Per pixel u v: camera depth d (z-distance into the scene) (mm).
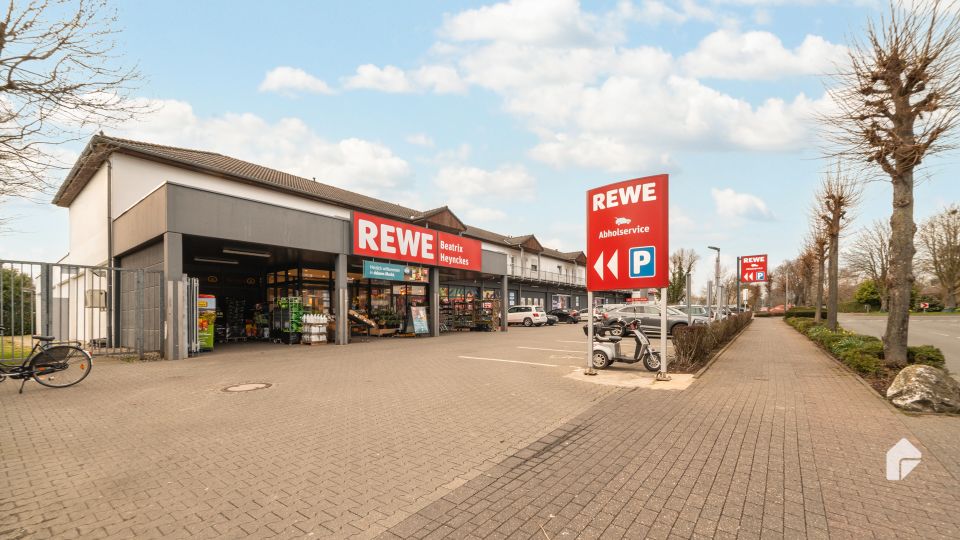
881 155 7824
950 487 3590
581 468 4066
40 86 5855
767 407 6242
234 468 4102
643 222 8766
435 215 29000
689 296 13180
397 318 20594
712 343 12016
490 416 5887
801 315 36656
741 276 27984
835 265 15672
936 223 42375
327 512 3240
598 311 20531
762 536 2883
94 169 16578
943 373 6211
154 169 16500
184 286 11836
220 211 12516
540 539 2855
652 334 19125
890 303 8227
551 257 48719
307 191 21906
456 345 15805
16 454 4488
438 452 4508
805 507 3271
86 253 17953
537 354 12883
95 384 8172
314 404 6598
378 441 4867
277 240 13883
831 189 15453
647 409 6207
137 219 13180
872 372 8031
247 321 19469
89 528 3037
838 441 4750
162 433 5180
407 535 2908
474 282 30125
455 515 3184
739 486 3643
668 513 3201
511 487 3660
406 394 7270
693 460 4238
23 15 5613
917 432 5012
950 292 41844
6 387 7918
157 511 3275
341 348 14766
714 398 6836
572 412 6070
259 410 6250
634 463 4176
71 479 3869
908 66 7512
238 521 3115
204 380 8602
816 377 8516
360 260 17938
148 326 12648
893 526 2990
